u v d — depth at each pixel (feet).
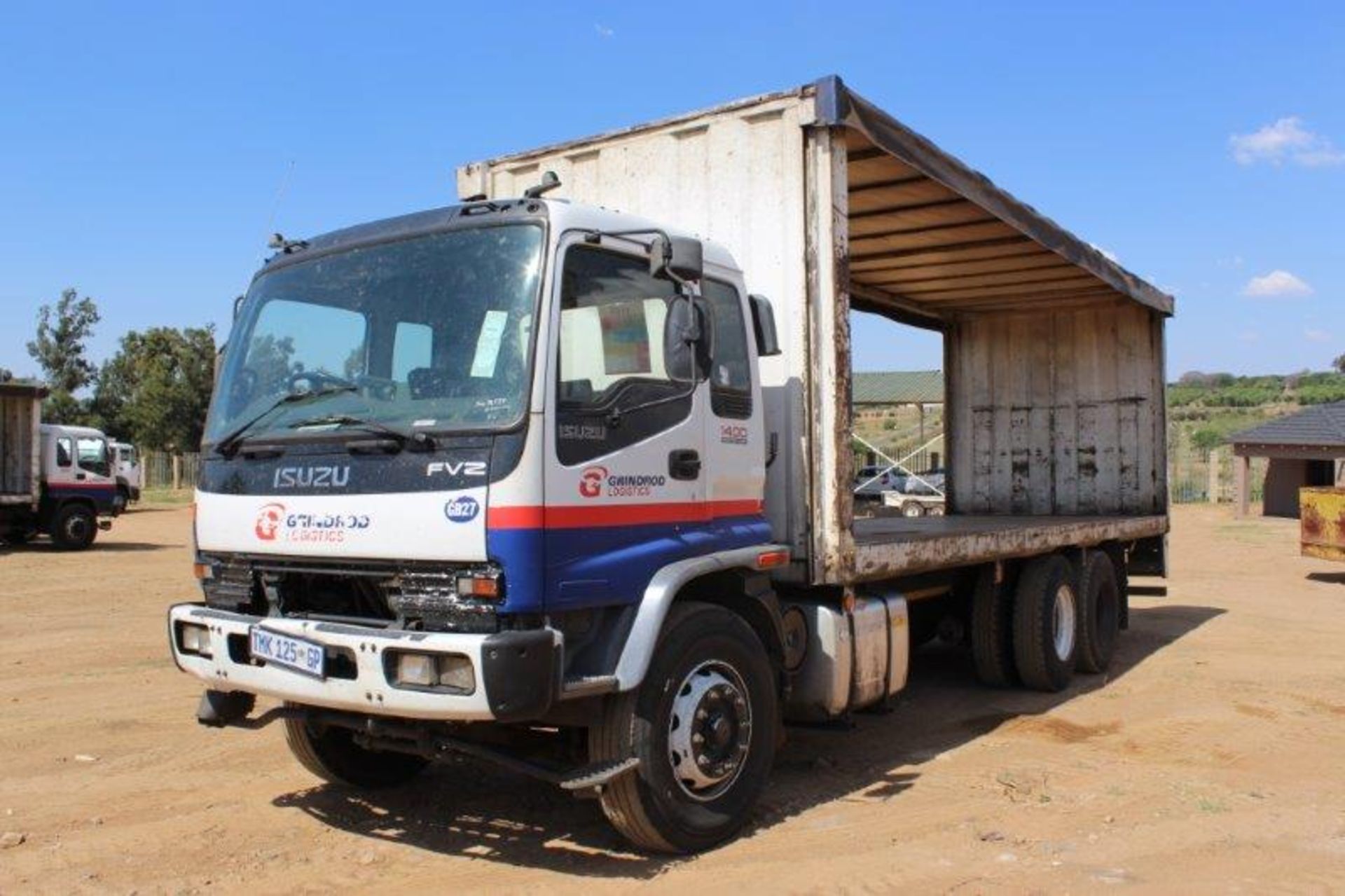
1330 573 62.49
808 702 21.40
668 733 16.93
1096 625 33.68
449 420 15.75
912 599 27.86
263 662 16.76
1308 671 33.40
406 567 15.78
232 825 19.22
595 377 16.49
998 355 43.57
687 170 22.82
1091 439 41.55
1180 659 35.91
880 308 39.73
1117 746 24.56
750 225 21.93
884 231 30.48
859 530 31.27
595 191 24.29
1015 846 17.78
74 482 79.97
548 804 20.31
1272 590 55.31
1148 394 40.22
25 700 29.27
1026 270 35.09
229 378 18.84
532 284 15.99
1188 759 23.40
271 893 16.11
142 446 178.19
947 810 19.77
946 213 28.71
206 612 17.85
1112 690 31.07
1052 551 32.45
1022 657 30.58
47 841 18.40
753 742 18.34
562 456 15.74
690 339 17.35
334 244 18.49
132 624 43.65
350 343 17.47
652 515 17.19
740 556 18.47
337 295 17.88
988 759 23.41
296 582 17.51
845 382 21.07
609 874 16.62
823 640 21.26
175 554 77.36
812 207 21.21
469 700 14.62
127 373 185.98
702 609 17.72
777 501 21.31
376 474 16.03
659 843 16.96
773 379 21.47
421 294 16.96
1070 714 27.96
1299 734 25.45
